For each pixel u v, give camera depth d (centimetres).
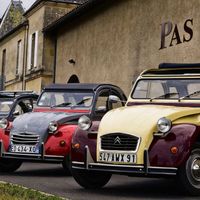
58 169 1312
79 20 2566
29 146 1138
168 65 1033
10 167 1237
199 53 1627
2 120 1184
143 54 1966
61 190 917
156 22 1891
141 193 889
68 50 2694
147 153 830
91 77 2406
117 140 855
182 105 950
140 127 848
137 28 2019
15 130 1161
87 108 1230
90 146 884
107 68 2253
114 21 2211
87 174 934
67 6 2969
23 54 3291
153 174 828
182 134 827
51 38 2930
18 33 3441
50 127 1135
